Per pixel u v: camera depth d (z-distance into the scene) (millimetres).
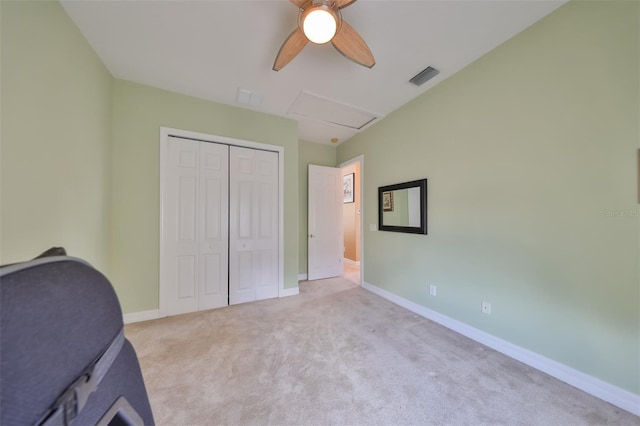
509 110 1784
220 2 1468
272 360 1711
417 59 1995
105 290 516
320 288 3504
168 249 2471
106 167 2104
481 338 1955
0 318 316
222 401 1331
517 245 1741
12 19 1086
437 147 2361
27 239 1188
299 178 4055
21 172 1149
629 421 1204
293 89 2453
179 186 2535
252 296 2922
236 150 2840
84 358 424
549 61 1567
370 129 3408
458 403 1319
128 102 2299
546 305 1588
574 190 1467
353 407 1292
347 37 1488
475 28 1678
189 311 2566
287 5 1494
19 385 323
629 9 1263
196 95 2566
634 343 1258
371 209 3361
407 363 1675
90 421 432
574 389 1426
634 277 1260
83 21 1577
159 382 1482
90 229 1829
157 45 1831
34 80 1226
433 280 2400
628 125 1271
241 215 2865
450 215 2232
